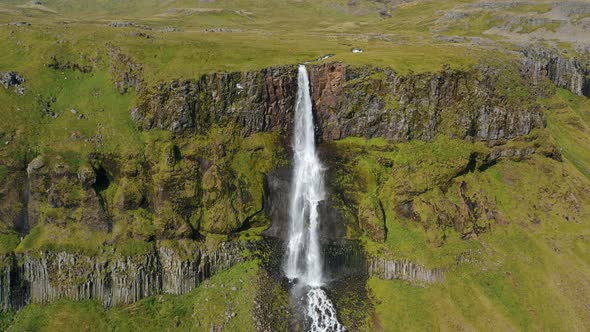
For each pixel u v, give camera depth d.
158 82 73.81
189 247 68.94
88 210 67.00
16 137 68.75
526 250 74.75
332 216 76.25
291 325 65.31
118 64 79.94
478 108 81.75
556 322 66.88
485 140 82.38
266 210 75.31
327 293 70.56
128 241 66.81
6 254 63.53
